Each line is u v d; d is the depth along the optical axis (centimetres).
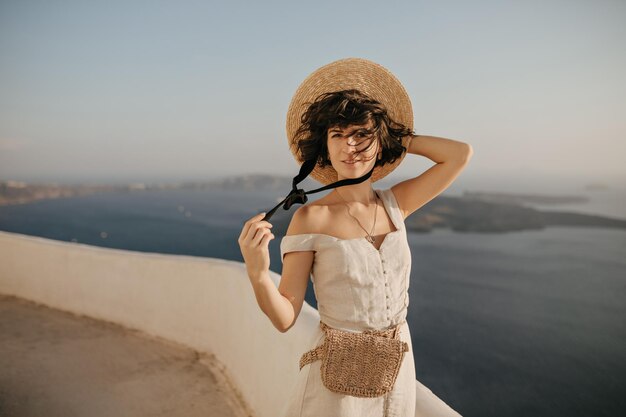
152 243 12406
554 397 3803
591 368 4441
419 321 5919
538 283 7781
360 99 111
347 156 110
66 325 420
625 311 6269
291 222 111
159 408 279
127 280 411
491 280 7975
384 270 104
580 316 6069
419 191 125
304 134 128
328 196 119
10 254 502
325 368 99
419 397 120
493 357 4791
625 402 3744
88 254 439
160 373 324
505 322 5853
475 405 3697
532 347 5028
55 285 465
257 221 92
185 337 369
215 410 277
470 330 5606
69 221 17425
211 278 343
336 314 104
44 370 328
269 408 243
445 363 4644
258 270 90
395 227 115
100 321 429
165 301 383
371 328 103
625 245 11600
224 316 327
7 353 357
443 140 124
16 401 285
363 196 117
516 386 4091
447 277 8188
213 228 15175
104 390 300
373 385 98
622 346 5016
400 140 123
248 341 281
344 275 102
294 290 104
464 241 12169
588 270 8700
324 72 130
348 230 109
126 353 358
